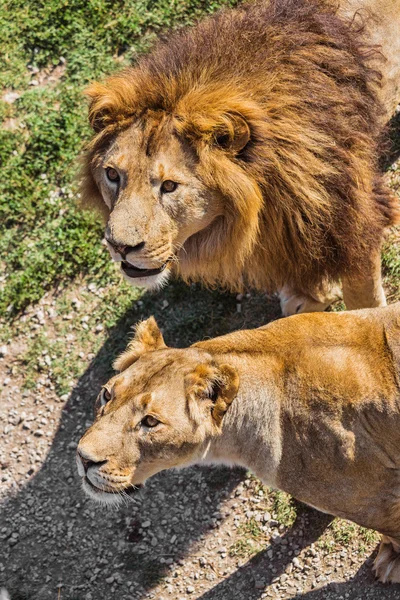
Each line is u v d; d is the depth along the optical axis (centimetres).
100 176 971
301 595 1049
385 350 845
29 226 1452
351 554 1059
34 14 1630
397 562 1004
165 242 912
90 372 1315
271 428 855
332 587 1041
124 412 807
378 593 1017
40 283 1398
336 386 832
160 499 1179
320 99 949
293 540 1091
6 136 1523
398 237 1261
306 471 870
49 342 1352
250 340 866
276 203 963
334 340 855
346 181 973
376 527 933
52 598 1141
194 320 1302
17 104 1561
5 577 1174
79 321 1357
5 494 1243
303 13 991
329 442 843
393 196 1092
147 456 814
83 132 1495
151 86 915
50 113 1526
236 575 1091
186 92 902
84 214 1414
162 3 1567
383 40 1095
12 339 1371
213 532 1133
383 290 1184
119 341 1327
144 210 894
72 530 1191
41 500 1227
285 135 929
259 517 1122
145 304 1341
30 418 1299
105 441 805
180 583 1110
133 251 902
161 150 893
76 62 1569
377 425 839
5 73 1605
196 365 810
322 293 1147
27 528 1209
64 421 1287
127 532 1169
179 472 1190
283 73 942
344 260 1027
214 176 902
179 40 978
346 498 884
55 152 1491
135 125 914
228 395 797
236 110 892
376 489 878
